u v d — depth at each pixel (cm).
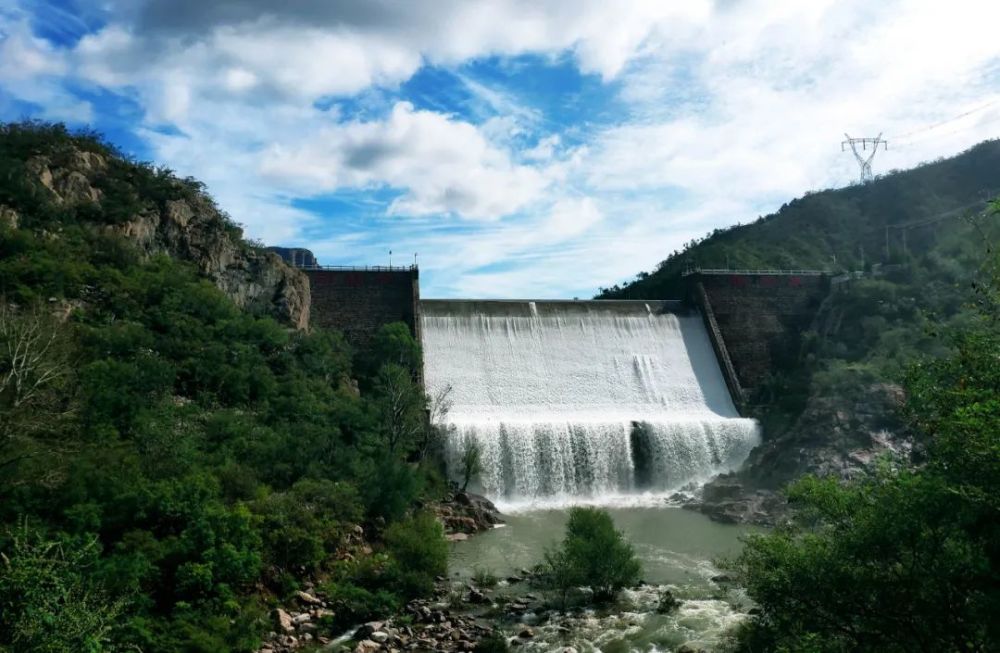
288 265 8038
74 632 2177
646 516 6300
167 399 5069
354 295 8456
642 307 9444
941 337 2448
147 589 3281
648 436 7406
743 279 9819
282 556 3941
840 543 2162
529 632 3534
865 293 9088
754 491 6675
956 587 1914
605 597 4016
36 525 3303
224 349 5944
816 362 8625
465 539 5425
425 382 8000
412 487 5112
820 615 2219
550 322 8950
